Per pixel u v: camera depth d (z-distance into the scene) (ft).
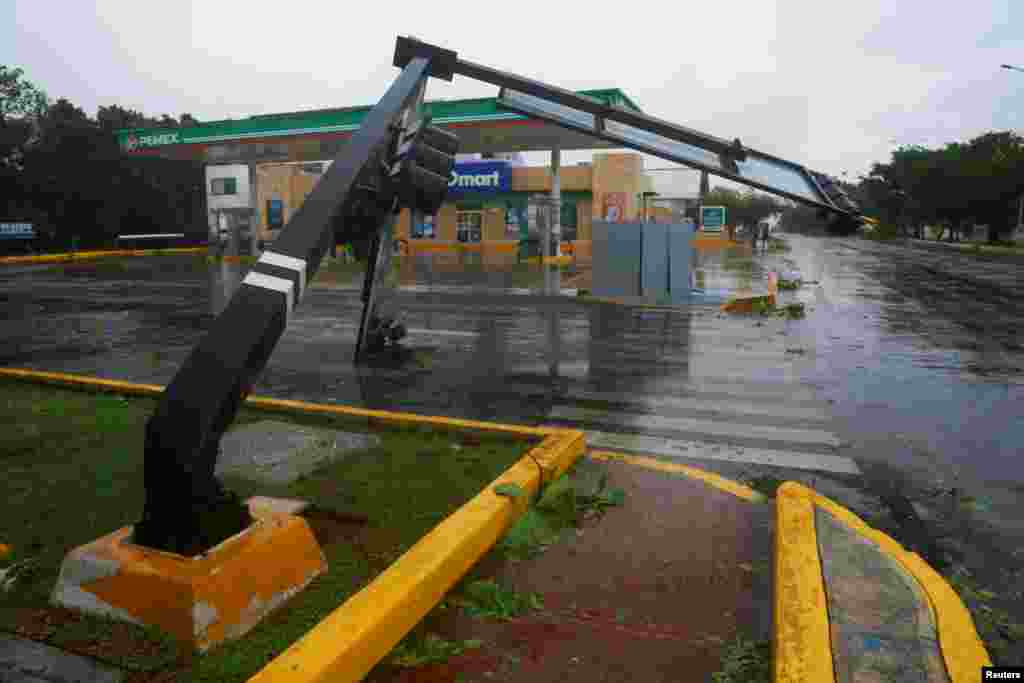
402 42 22.02
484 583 10.09
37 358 29.50
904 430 19.72
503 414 21.17
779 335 36.83
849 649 8.29
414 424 17.92
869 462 16.94
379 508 12.57
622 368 28.19
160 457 8.73
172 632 8.26
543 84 21.25
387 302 36.70
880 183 231.30
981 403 22.75
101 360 29.12
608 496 13.70
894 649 8.31
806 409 21.97
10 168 120.06
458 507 12.62
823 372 27.63
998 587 10.87
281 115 88.33
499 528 11.78
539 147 89.51
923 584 9.91
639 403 22.62
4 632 8.57
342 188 12.06
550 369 27.86
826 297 56.39
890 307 49.78
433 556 9.96
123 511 12.32
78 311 45.68
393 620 8.62
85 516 12.10
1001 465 16.75
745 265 92.27
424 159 22.41
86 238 129.29
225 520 9.09
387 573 9.43
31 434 17.04
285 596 9.31
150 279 71.10
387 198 22.66
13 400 20.77
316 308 47.73
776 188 17.51
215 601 8.34
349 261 98.89
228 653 8.12
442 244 120.37
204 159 104.68
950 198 193.16
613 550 11.59
